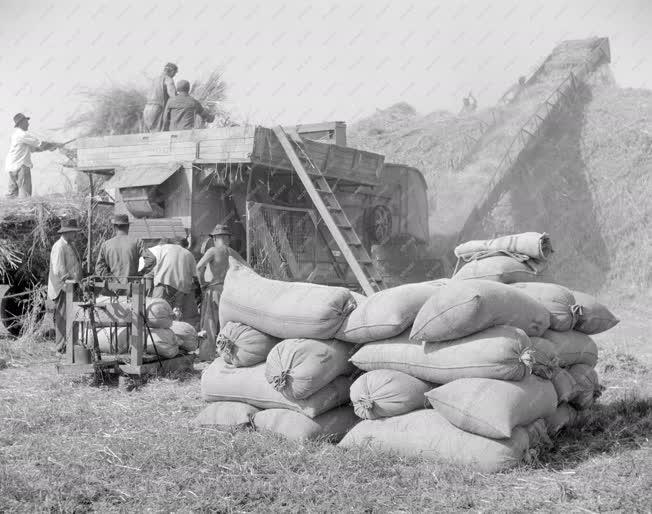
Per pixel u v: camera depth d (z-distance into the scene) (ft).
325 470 13.67
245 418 16.71
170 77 39.93
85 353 23.00
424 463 14.15
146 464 14.16
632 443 15.75
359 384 15.51
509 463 13.78
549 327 17.02
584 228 52.49
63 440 16.20
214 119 40.70
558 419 16.34
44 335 32.30
